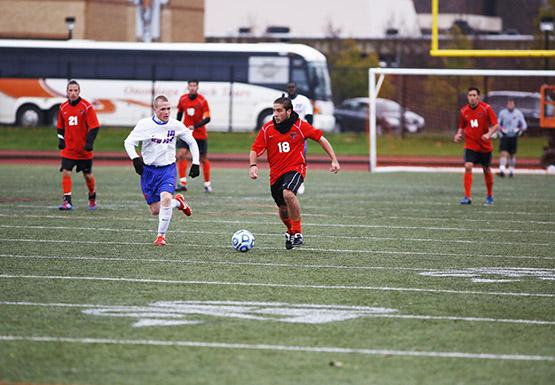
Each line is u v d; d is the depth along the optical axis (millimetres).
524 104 131000
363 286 34188
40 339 25562
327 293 32688
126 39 174750
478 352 24922
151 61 146000
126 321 27812
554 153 106562
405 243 46094
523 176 98938
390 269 38156
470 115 65625
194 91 71062
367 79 166250
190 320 28062
